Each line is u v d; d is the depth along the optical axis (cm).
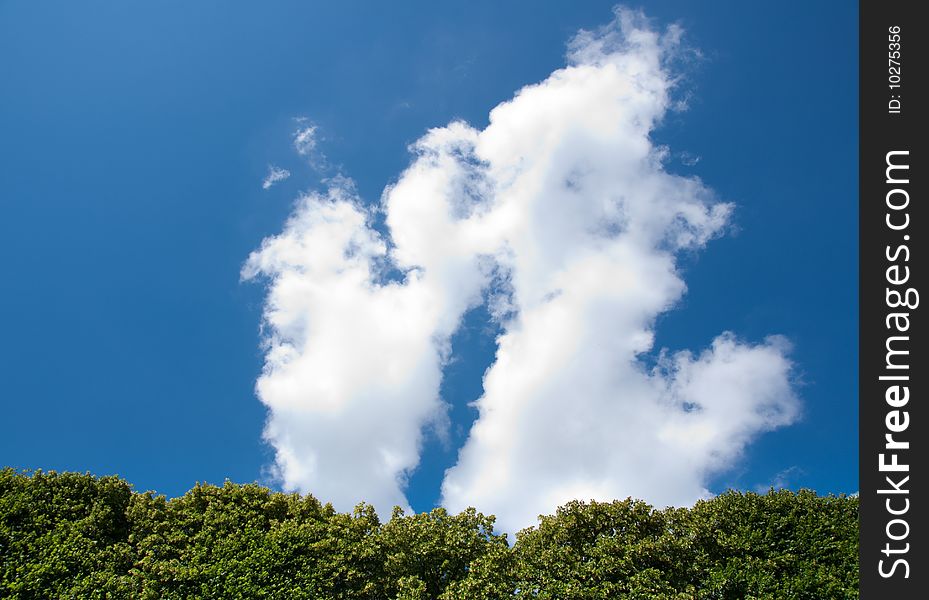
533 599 2248
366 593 2298
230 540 2308
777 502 2577
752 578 2286
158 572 2142
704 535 2450
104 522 2308
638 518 2512
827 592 2212
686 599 2188
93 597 2027
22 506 2205
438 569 2423
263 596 2164
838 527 2442
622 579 2291
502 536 2525
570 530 2489
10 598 1956
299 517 2514
